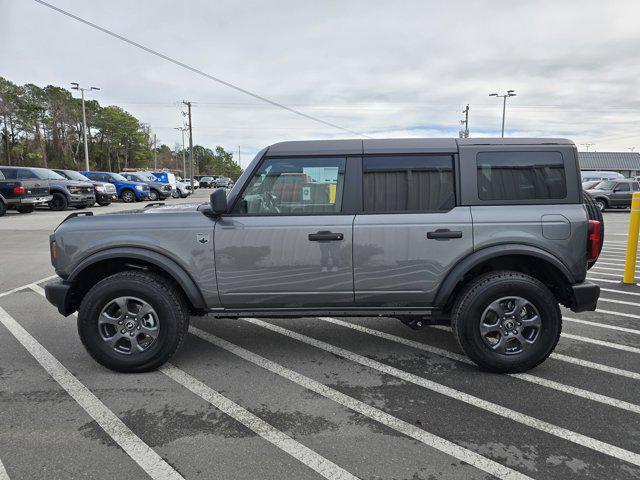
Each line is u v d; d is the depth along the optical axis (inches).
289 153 141.8
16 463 97.6
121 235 140.3
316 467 96.3
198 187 2313.0
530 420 115.0
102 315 140.7
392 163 141.2
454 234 137.1
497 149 140.3
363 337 178.9
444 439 106.8
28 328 188.4
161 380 139.6
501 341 139.7
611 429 110.6
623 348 163.8
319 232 138.9
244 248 139.6
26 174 686.5
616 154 2760.8
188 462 98.1
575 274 138.2
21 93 2642.7
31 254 364.2
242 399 127.4
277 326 192.7
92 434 109.2
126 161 3767.2
